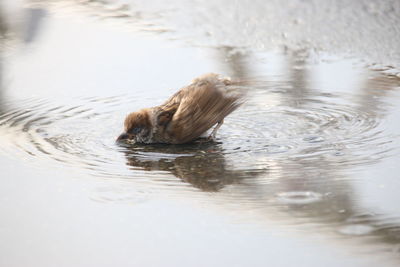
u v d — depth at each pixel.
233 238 16.00
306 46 33.53
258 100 26.81
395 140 22.28
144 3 41.56
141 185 19.02
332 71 30.16
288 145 22.17
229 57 32.34
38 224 16.80
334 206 17.47
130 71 30.70
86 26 37.28
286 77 29.50
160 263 15.02
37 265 14.95
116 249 15.62
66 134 23.38
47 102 26.86
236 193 18.44
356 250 15.26
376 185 18.69
